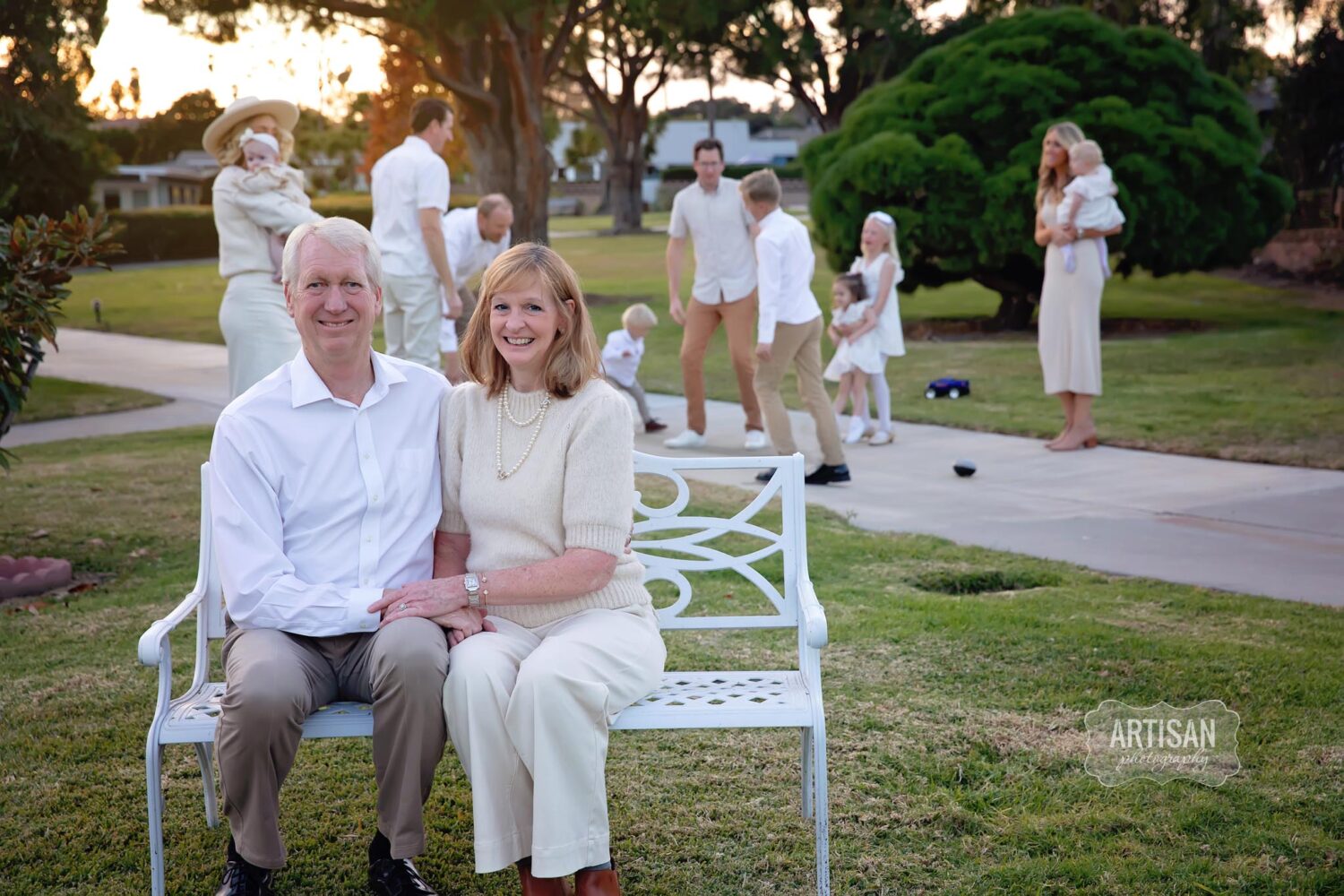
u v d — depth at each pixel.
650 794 3.47
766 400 7.55
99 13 10.69
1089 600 5.00
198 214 40.81
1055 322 8.36
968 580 5.44
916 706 3.96
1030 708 3.92
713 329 8.69
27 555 5.99
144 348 17.19
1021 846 3.12
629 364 9.38
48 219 5.45
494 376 3.09
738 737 3.86
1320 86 23.25
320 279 2.97
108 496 7.31
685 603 3.45
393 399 3.12
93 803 3.44
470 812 3.45
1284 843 3.05
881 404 8.96
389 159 7.89
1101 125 14.83
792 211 46.94
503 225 8.81
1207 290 20.56
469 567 3.09
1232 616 4.76
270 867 2.77
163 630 2.85
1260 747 3.58
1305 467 7.64
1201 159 14.91
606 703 2.70
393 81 43.72
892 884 2.96
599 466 2.96
